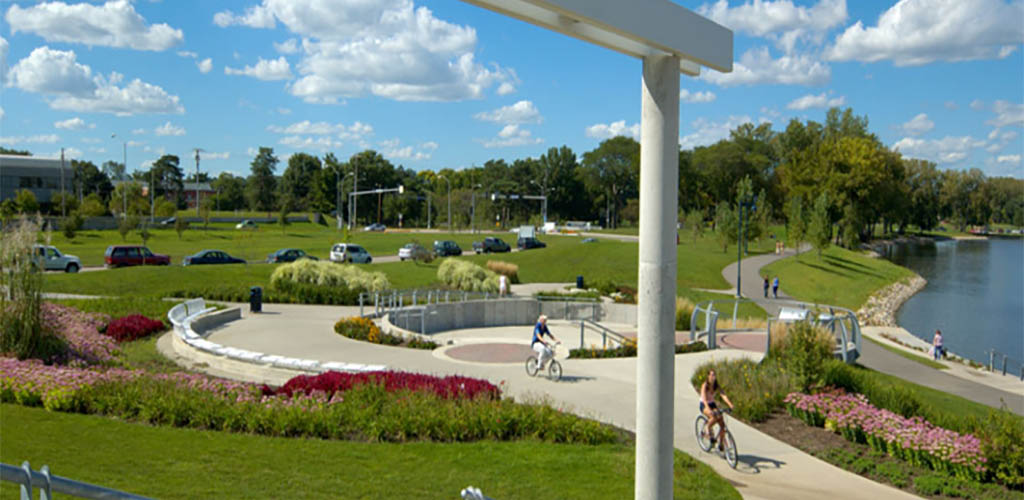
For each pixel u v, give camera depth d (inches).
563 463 414.6
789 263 2795.3
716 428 526.0
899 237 6058.1
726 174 4672.7
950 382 1089.4
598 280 1790.1
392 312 1055.6
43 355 596.1
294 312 1162.0
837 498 412.2
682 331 1143.0
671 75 282.0
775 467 462.0
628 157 6087.6
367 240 3265.3
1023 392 1060.5
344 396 502.0
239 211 6333.7
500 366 738.2
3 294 593.9
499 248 2687.0
